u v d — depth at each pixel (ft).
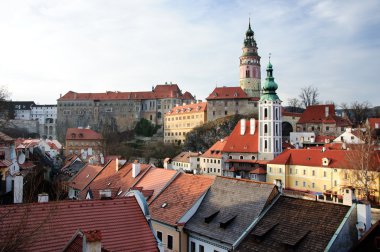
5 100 295.48
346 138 423.23
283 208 117.60
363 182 248.93
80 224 86.17
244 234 114.73
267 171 361.92
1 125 302.66
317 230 102.73
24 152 272.10
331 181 305.53
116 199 94.38
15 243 68.85
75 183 222.07
